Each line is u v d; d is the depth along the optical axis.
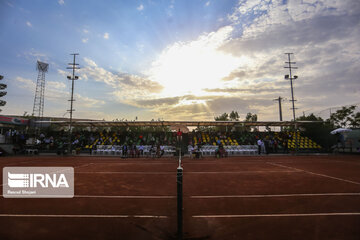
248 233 4.25
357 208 5.67
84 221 4.89
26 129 33.62
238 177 10.50
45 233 4.28
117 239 4.04
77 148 26.89
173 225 4.69
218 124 32.59
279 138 33.47
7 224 4.72
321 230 4.36
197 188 8.09
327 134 31.33
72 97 27.38
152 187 8.34
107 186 8.49
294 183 8.91
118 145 29.09
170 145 29.97
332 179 9.77
